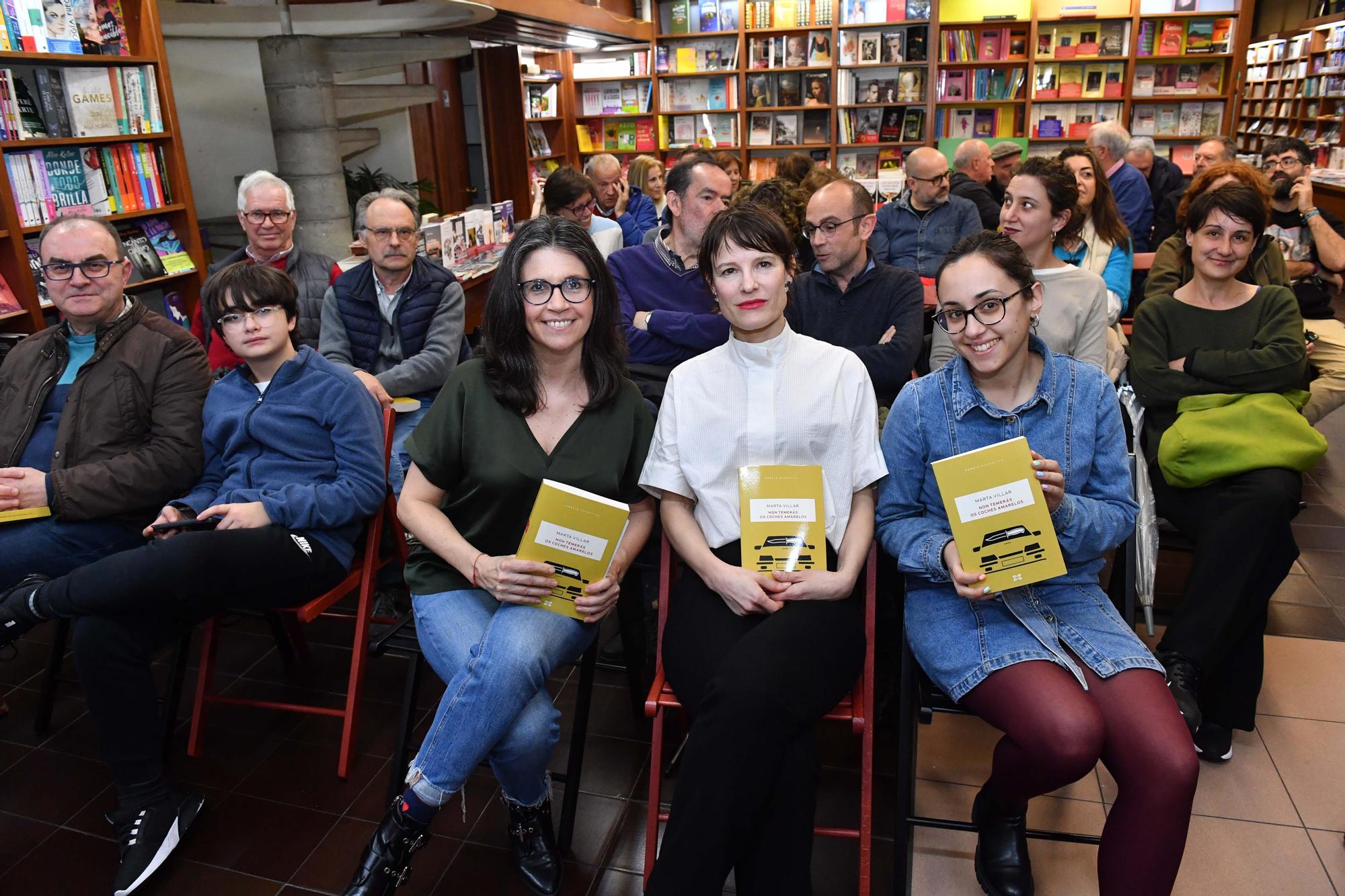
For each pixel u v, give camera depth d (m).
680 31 8.43
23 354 2.33
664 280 2.64
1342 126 10.12
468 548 1.71
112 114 3.55
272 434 2.10
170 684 2.22
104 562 1.83
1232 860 1.79
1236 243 2.27
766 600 1.59
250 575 1.90
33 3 3.20
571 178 4.03
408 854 1.63
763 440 1.71
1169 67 7.64
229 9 4.81
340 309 2.93
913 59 7.93
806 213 2.61
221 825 1.97
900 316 2.55
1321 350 2.94
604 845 1.90
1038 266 2.54
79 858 1.91
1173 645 2.03
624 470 1.81
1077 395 1.65
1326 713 2.22
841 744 2.20
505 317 1.71
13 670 2.64
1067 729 1.40
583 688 1.88
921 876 1.80
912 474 1.73
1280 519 2.02
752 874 1.47
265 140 6.05
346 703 2.23
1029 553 1.49
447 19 4.86
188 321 3.98
